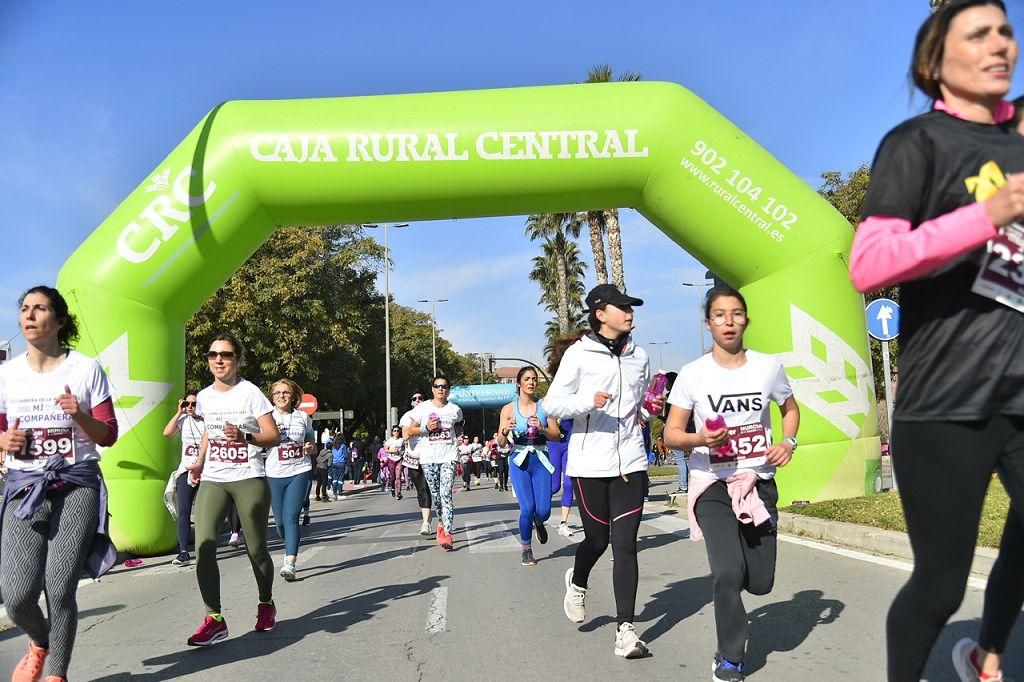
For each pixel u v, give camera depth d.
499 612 6.13
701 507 4.18
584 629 5.45
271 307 32.78
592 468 4.96
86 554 4.22
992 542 6.37
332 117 10.71
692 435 4.08
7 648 5.76
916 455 2.43
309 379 34.38
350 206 11.01
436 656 4.98
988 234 2.12
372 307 45.19
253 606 6.90
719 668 3.91
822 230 10.63
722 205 10.71
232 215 10.77
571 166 10.72
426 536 11.41
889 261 2.26
